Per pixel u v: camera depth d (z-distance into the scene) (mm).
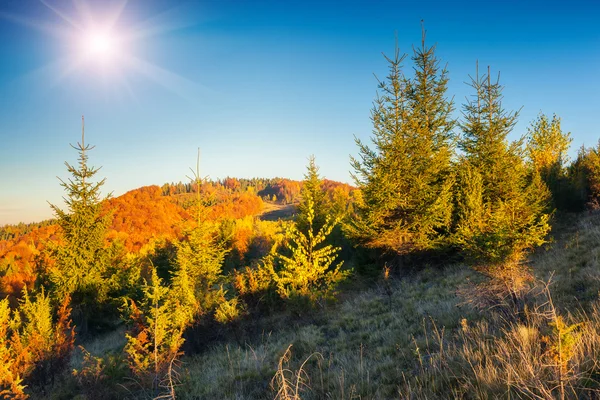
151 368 8273
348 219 21219
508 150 17734
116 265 23078
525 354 4086
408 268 17453
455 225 16625
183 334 10766
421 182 16531
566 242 13375
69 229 20750
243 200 196375
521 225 7938
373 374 5680
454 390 4098
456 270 14070
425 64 18891
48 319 11109
